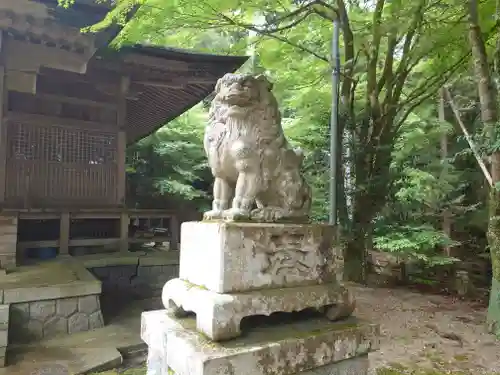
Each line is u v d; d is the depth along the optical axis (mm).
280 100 7812
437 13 5941
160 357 1883
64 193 6715
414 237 5465
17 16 4816
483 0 4922
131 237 7586
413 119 8000
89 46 5449
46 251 6621
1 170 6055
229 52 6414
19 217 6043
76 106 7105
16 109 6508
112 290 6363
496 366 3041
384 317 4363
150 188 11109
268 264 1872
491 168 4211
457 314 4523
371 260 6898
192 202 11719
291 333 1820
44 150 6543
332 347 1831
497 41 4285
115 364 3719
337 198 5996
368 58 6113
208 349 1570
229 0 4652
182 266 2139
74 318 4473
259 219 2006
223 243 1731
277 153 2129
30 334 4145
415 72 7160
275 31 5719
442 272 6402
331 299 1991
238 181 2045
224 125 2100
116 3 4934
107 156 7207
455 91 7242
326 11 5824
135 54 6422
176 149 11719
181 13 4730
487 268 6543
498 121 3910
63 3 4918
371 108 6121
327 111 6461
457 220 6871
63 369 3447
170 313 2105
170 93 8195
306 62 6824
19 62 5328
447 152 7316
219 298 1685
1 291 4000
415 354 3318
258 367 1579
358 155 6031
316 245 2070
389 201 6188
